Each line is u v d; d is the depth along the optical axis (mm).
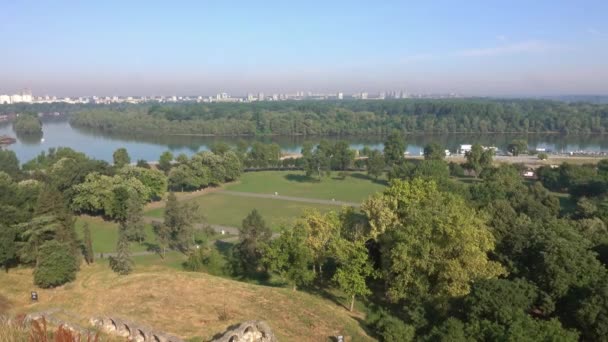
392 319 46875
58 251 59750
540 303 46719
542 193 98625
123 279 51469
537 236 57125
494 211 68688
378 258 62500
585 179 118312
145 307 42688
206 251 71562
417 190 66562
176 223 79188
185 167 128250
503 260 58875
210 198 122312
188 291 47156
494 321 40219
